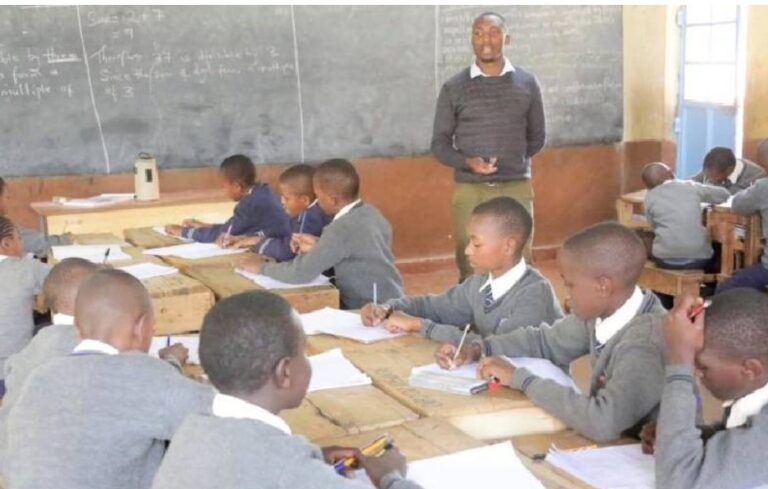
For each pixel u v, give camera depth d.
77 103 5.42
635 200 5.50
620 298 1.93
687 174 6.55
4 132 5.30
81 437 1.66
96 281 1.85
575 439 1.87
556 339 2.22
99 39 5.41
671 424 1.54
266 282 3.16
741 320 1.55
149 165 5.08
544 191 6.56
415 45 6.09
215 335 1.37
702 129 6.38
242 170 4.32
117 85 5.49
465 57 6.21
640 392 1.80
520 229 2.45
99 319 1.83
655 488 1.56
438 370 2.14
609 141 6.66
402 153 6.18
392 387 2.03
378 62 6.03
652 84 6.64
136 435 1.68
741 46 5.99
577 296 1.95
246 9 5.70
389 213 6.21
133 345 1.85
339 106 5.99
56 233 4.79
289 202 3.85
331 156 6.03
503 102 4.41
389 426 1.80
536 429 1.91
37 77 5.32
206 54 5.65
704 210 4.73
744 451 1.48
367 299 3.24
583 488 1.58
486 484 1.52
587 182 6.65
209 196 5.25
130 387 1.70
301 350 1.41
